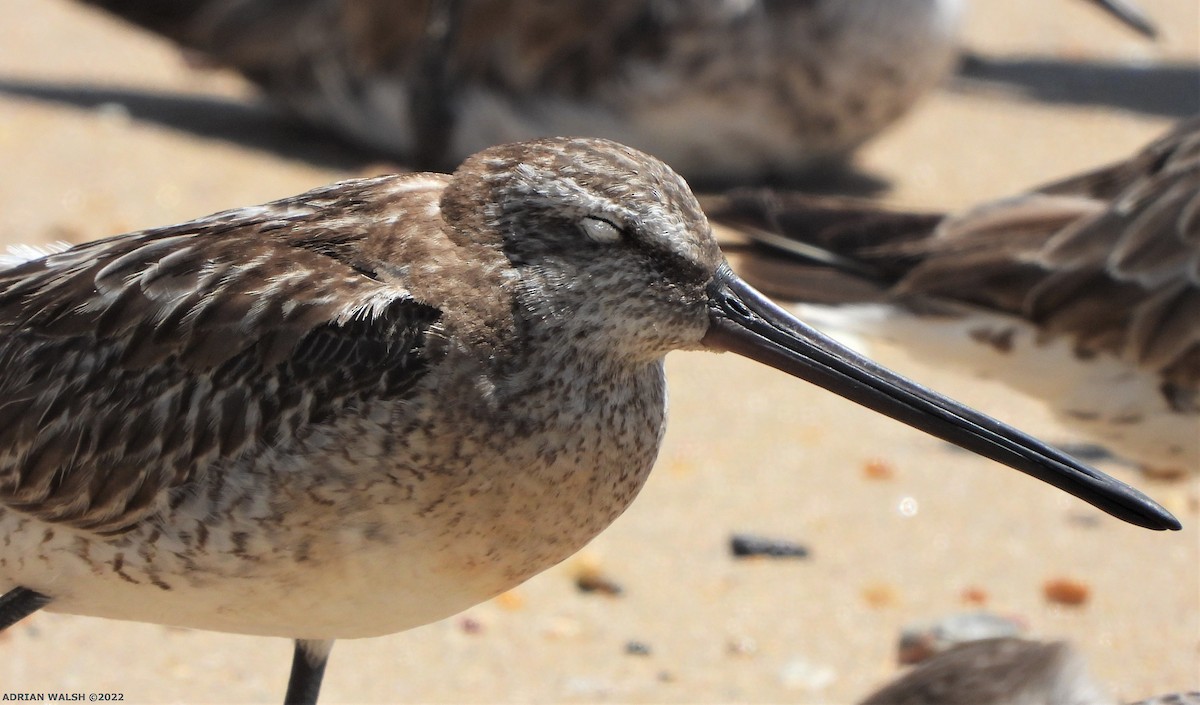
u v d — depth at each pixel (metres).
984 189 19.03
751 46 18.23
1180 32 24.88
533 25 18.56
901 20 18.34
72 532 8.71
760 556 12.31
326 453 8.28
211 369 8.45
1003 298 12.38
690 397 14.69
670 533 12.60
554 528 8.62
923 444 14.10
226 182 17.89
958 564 12.35
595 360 8.49
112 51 22.27
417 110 19.00
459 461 8.30
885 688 8.88
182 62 21.56
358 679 10.81
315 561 8.46
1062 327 12.20
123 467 8.52
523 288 8.40
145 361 8.54
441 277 8.44
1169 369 11.95
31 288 8.92
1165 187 12.16
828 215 13.06
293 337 8.38
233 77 21.34
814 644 11.34
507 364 8.35
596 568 11.98
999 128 20.91
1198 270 11.87
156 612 8.94
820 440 14.05
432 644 11.24
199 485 8.42
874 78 18.48
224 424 8.38
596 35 18.45
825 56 18.28
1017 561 12.43
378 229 8.62
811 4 18.12
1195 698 8.80
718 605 11.75
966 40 23.94
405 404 8.27
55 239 15.94
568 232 8.41
